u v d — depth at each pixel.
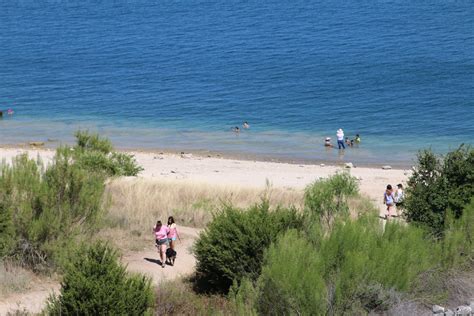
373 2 171.62
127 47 131.75
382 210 35.75
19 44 139.25
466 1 165.12
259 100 88.69
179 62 115.88
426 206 24.56
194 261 23.72
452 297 17.47
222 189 38.12
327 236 18.89
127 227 27.42
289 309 14.52
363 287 15.47
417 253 17.84
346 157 62.53
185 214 30.47
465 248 19.78
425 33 129.88
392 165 59.28
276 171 54.03
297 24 146.88
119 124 78.31
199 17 163.00
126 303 16.02
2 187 22.16
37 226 21.36
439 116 78.06
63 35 147.62
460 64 104.12
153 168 54.12
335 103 85.88
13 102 90.62
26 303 18.78
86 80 104.81
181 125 77.38
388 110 81.50
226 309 17.42
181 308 18.11
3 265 20.81
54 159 25.69
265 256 16.33
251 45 127.19
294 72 104.62
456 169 24.95
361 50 118.12
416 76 98.25
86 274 16.23
